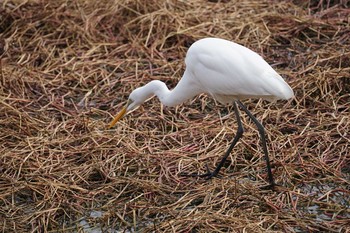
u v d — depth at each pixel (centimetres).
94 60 1462
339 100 1291
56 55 1505
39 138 1199
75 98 1360
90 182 1101
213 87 1046
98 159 1141
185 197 1040
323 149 1152
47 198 1054
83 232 995
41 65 1456
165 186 1072
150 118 1259
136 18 1575
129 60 1458
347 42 1493
